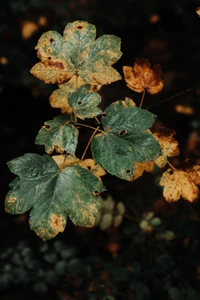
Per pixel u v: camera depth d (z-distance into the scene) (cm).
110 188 183
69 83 91
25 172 76
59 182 76
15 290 153
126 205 139
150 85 91
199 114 277
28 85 276
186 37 349
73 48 82
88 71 82
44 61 82
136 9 350
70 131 78
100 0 341
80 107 78
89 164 84
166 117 269
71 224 207
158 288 125
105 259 180
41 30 325
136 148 77
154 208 138
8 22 323
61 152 77
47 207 75
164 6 355
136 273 125
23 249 151
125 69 91
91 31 82
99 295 129
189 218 135
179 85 309
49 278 142
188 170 90
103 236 187
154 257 130
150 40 333
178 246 131
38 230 75
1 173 242
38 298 150
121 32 337
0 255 165
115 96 218
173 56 333
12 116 252
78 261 140
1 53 305
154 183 203
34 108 258
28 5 325
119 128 78
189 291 119
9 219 226
